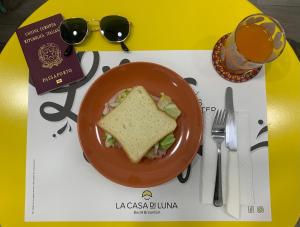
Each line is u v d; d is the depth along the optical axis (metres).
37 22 0.46
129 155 0.41
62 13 0.46
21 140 0.43
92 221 0.41
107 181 0.42
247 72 0.44
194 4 0.46
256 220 0.41
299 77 0.44
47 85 0.44
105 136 0.43
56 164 0.42
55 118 0.43
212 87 0.44
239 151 0.42
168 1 0.46
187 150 0.41
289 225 0.41
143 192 0.42
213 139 0.42
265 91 0.44
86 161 0.42
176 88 0.44
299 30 0.77
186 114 0.43
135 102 0.42
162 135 0.41
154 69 0.43
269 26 0.41
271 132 0.43
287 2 0.79
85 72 0.44
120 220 0.41
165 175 0.40
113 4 0.46
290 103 0.44
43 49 0.45
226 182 0.41
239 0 0.46
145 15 0.46
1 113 0.44
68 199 0.42
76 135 0.43
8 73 0.45
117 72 0.43
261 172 0.42
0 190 0.42
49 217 0.41
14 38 0.45
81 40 0.44
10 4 0.78
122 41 0.44
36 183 0.42
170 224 0.41
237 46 0.40
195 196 0.42
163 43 0.45
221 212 0.41
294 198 0.42
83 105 0.41
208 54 0.45
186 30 0.45
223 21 0.46
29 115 0.44
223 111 0.43
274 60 0.44
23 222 0.41
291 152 0.43
